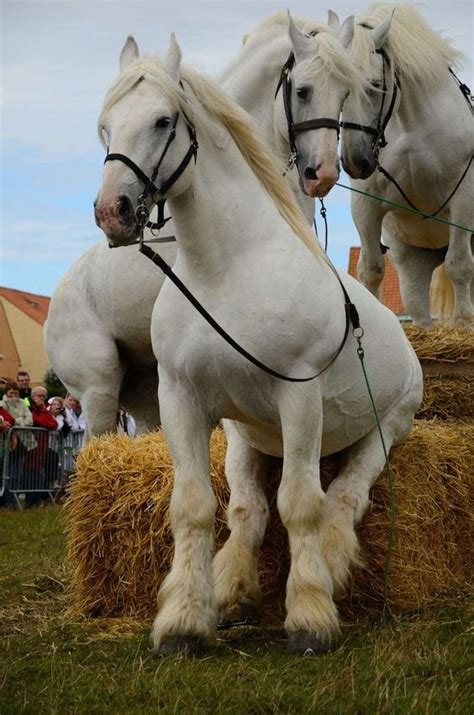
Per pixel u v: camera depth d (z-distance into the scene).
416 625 4.97
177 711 3.75
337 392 4.94
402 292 8.54
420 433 5.90
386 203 7.73
